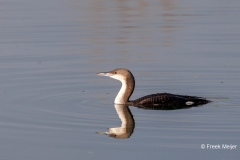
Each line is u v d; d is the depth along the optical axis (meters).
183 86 14.48
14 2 26.14
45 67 16.41
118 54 17.77
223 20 22.05
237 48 18.06
